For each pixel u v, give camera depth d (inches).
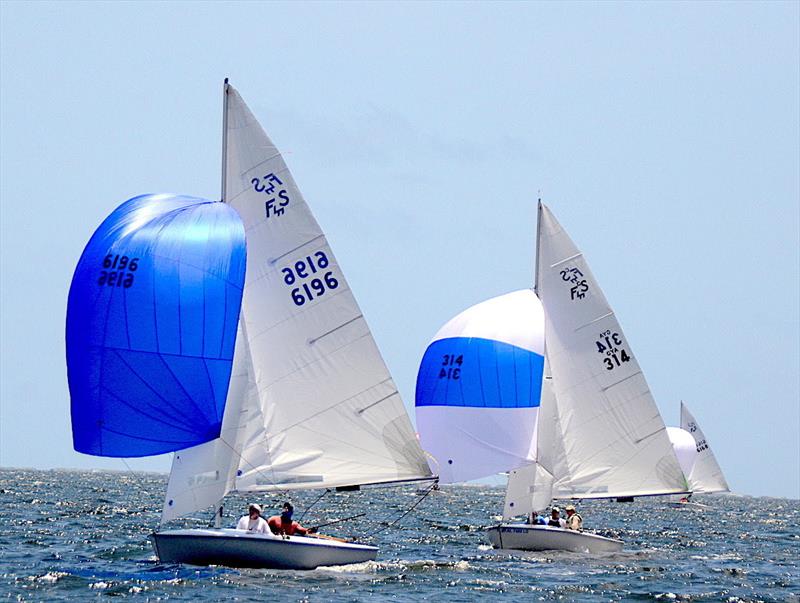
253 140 5305.1
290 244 5315.0
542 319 6830.7
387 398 5413.4
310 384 5285.4
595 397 7613.2
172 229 4798.2
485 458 6678.2
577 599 5201.8
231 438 5009.8
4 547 6840.6
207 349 4781.0
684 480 7795.3
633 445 7691.9
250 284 5231.3
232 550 5012.3
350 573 5388.8
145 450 4719.5
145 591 4680.1
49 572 5354.3
